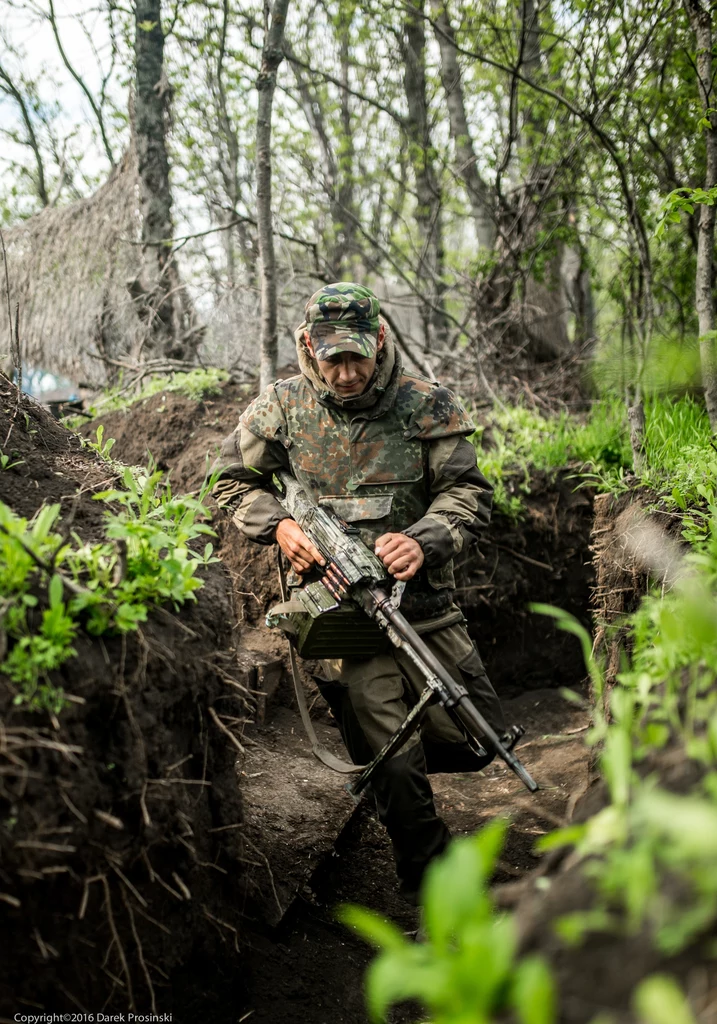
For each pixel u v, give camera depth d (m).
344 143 10.29
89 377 7.62
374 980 1.31
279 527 3.24
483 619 5.05
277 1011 2.80
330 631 3.05
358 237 10.64
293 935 3.15
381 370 3.17
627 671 2.34
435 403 3.21
